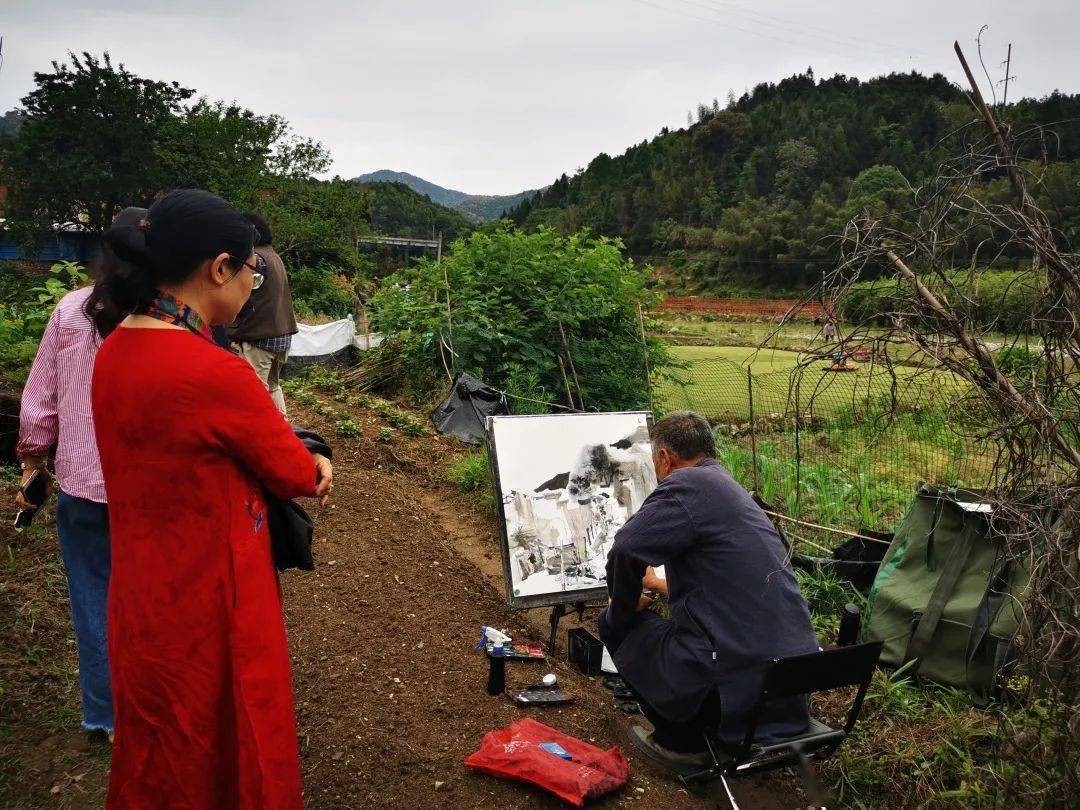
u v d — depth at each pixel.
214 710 2.09
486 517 6.71
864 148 118.62
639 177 141.62
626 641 3.39
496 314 10.23
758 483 7.02
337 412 8.79
